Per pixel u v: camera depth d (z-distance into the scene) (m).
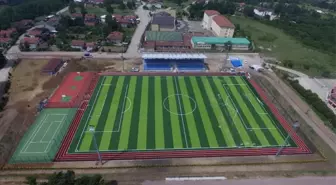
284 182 48.31
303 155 55.56
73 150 53.59
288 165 52.62
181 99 72.69
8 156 51.34
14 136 56.25
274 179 48.88
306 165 52.88
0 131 56.62
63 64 90.19
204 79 84.50
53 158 51.38
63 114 64.25
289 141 59.41
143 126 61.28
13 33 112.94
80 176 47.22
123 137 57.66
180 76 85.44
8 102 67.75
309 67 99.31
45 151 52.97
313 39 134.62
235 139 59.00
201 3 176.75
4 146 53.03
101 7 171.50
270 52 113.69
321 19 175.88
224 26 122.31
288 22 160.12
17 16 131.88
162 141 57.09
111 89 75.94
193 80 83.44
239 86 81.62
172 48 110.25
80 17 135.88
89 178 42.50
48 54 97.44
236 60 99.06
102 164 50.44
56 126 60.06
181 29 137.25
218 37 119.69
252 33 138.00
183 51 107.62
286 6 195.75
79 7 165.00
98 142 55.97
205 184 46.97
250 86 82.06
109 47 106.31
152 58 88.81
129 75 84.50
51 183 40.81
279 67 98.62
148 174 48.56
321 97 79.94
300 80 89.62
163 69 89.44
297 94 79.44
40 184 41.75
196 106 69.88
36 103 68.06
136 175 48.19
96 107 67.50
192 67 91.81
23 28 119.69
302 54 113.56
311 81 89.44
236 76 87.81
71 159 51.41
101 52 101.38
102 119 63.03
